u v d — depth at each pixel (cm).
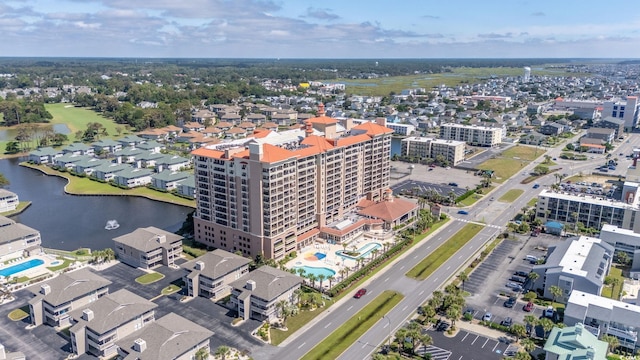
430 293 18725
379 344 15400
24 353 14875
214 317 16950
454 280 19738
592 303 16212
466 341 15538
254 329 16225
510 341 15538
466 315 16788
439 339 15638
